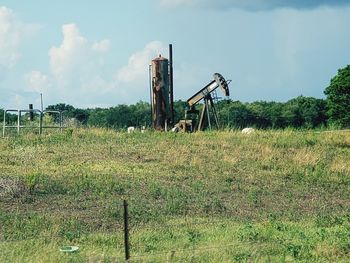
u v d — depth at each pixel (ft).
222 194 205.05
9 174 206.59
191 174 226.99
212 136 288.10
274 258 124.16
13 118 340.80
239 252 127.44
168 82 353.10
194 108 357.20
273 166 245.04
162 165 236.84
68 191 192.34
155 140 273.75
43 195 187.32
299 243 138.62
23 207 176.04
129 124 529.45
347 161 256.93
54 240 140.26
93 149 254.06
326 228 160.86
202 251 127.75
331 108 561.02
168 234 151.12
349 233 147.13
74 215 170.30
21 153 240.32
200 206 187.11
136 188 202.39
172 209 181.88
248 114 583.58
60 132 287.28
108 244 139.95
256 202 197.77
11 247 128.26
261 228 156.56
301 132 308.81
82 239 144.05
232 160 245.86
